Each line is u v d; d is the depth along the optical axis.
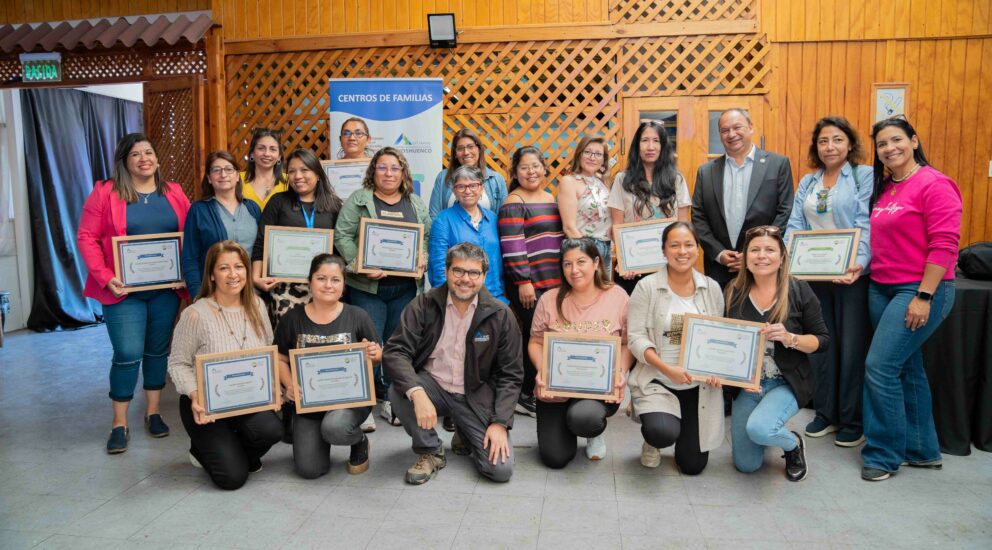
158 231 3.52
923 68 5.08
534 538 2.40
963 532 2.42
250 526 2.51
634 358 3.08
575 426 2.90
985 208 5.10
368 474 3.00
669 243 2.86
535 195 3.82
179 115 5.53
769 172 3.64
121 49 5.60
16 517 2.60
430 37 5.17
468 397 2.96
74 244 7.45
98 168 7.86
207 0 6.04
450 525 2.50
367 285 3.59
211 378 2.78
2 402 4.35
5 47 5.62
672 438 2.78
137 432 3.68
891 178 3.07
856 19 5.06
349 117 5.11
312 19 5.45
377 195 3.62
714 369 2.79
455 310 2.97
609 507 2.65
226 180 3.46
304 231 3.46
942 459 3.16
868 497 2.73
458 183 3.52
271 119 5.54
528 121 5.32
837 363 3.46
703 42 5.16
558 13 5.22
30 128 7.05
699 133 5.20
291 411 3.26
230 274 2.93
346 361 2.88
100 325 7.59
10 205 7.14
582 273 2.99
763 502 2.69
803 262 3.24
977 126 5.06
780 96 5.15
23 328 7.29
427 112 5.08
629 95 5.22
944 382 3.24
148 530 2.48
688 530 2.45
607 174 3.96
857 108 5.13
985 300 3.19
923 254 2.88
